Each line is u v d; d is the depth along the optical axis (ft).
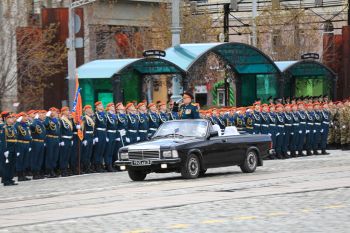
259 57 218.38
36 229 86.89
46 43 238.68
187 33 330.75
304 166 167.73
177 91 208.23
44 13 234.38
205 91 344.49
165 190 122.83
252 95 231.71
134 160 138.41
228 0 392.47
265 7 371.15
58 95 228.02
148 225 87.61
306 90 246.47
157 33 326.03
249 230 82.84
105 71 187.83
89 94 194.08
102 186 134.62
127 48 321.73
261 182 132.46
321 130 215.31
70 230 85.56
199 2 398.01
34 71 247.09
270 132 200.44
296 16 337.93
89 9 304.91
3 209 106.93
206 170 152.97
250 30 361.71
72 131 164.35
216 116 186.60
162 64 198.49
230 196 112.37
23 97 250.78
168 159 136.77
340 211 95.40
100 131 168.76
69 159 164.35
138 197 114.62
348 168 159.22
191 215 94.43
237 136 150.10
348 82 259.39
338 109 230.89
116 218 93.56
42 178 158.30
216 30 343.67
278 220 89.15
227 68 228.43
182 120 146.82
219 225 86.43
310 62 233.14
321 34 368.07
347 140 230.89
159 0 335.06
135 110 174.40
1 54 246.68
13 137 143.13
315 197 109.19
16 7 255.91
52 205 109.19
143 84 208.95
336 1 358.23
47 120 159.53
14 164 144.05
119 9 323.37
